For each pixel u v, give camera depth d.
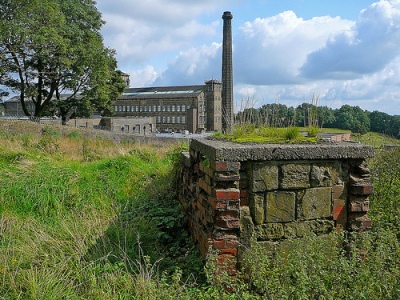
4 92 39.00
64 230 5.46
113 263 4.63
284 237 4.17
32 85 39.16
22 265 4.46
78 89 39.94
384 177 6.13
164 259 4.77
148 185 8.09
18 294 3.87
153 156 11.09
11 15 29.30
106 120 51.19
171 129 79.94
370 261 3.75
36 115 40.00
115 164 9.26
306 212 4.24
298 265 3.57
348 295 3.39
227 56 60.47
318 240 3.92
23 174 7.71
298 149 4.12
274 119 6.17
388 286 3.44
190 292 3.81
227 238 4.00
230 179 3.97
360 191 4.32
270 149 4.05
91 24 39.06
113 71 46.09
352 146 4.30
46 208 6.59
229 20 60.34
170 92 82.31
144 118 57.78
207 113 79.88
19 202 6.72
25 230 5.54
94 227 5.61
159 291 3.79
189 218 5.64
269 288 3.52
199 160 4.97
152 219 5.96
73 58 35.34
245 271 3.97
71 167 9.00
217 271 3.82
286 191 4.18
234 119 6.43
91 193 7.43
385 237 4.03
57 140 17.64
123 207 6.96
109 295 3.84
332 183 4.33
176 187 7.29
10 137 15.98
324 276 3.52
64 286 4.00
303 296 3.25
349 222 4.38
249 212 4.09
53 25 31.00
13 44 30.69
